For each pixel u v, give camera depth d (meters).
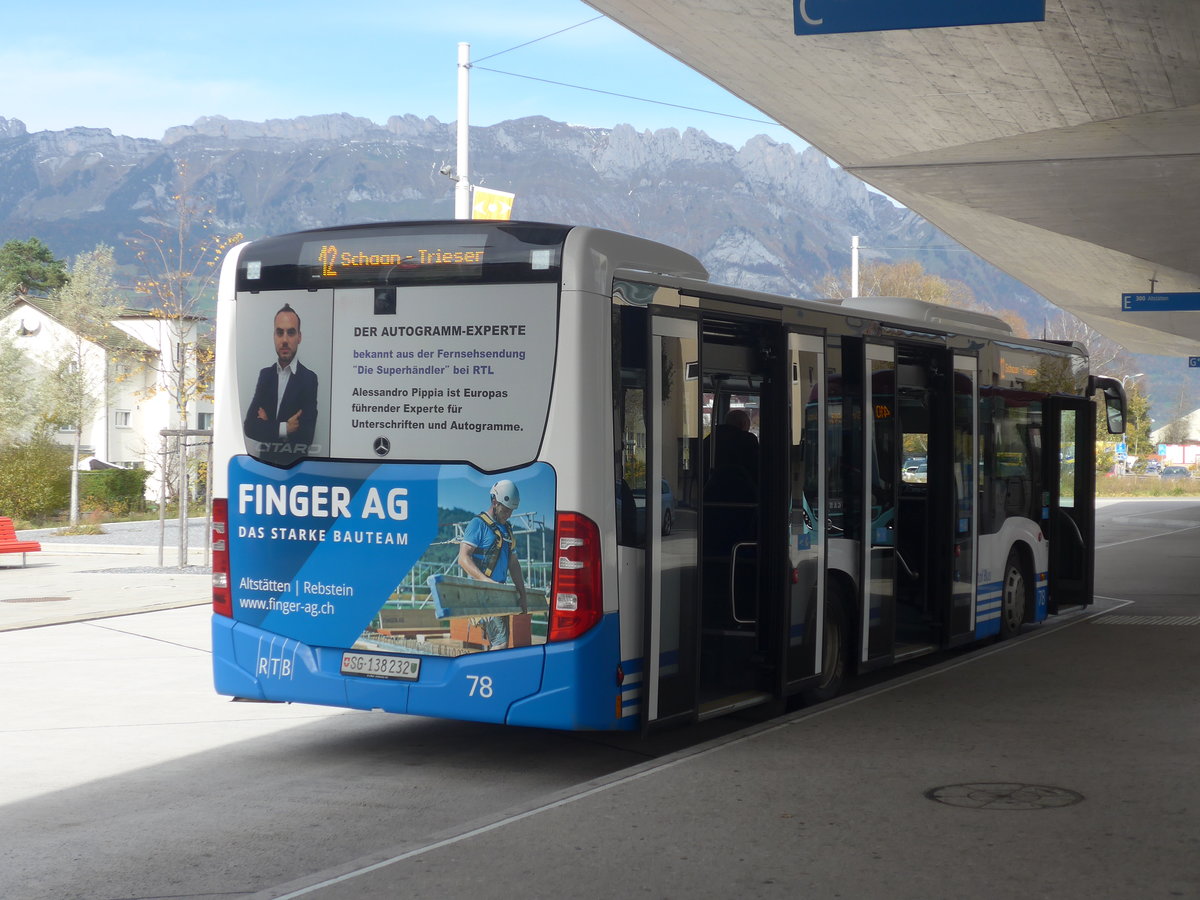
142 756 8.44
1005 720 8.55
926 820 6.20
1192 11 15.91
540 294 7.38
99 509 40.75
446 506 7.55
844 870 5.46
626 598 7.45
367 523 7.75
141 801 7.28
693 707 8.01
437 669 7.57
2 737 9.03
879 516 10.19
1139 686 9.84
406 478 7.65
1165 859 5.60
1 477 38.75
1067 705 9.09
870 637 10.05
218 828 6.70
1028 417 13.23
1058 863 5.54
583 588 7.26
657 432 7.70
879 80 20.45
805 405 9.09
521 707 7.36
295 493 7.95
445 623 7.55
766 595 8.84
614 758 8.36
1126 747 7.76
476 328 7.51
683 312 7.92
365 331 7.79
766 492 8.84
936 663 12.10
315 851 6.29
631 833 6.00
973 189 27.30
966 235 33.53
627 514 7.48
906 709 8.93
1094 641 12.30
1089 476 14.71
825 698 9.55
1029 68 19.14
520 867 5.52
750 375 8.88
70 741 8.90
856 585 9.83
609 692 7.32
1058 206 28.20
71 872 5.94
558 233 7.39
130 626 15.09
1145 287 39.84
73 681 11.32
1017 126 22.31
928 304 11.27
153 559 25.42
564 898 5.14
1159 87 19.38
